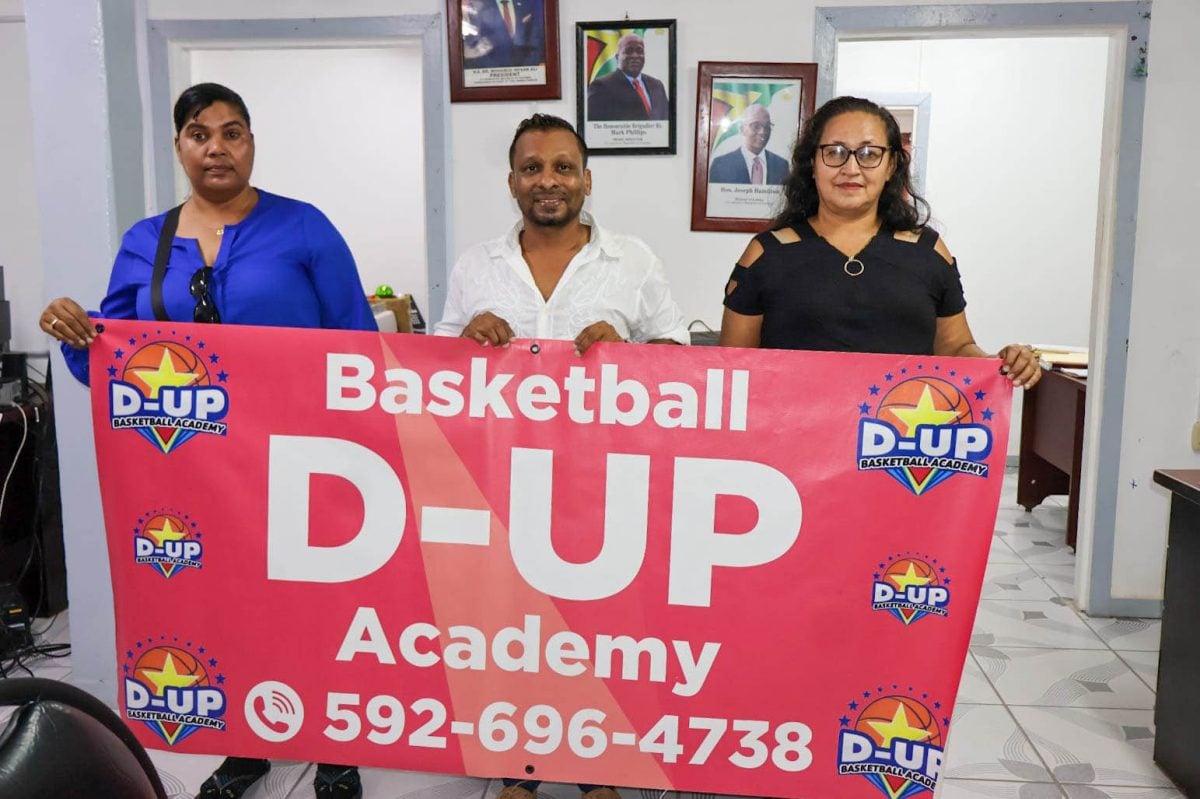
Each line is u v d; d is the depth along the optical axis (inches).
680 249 125.6
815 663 61.2
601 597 62.0
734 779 62.7
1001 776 89.4
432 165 125.7
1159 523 127.6
